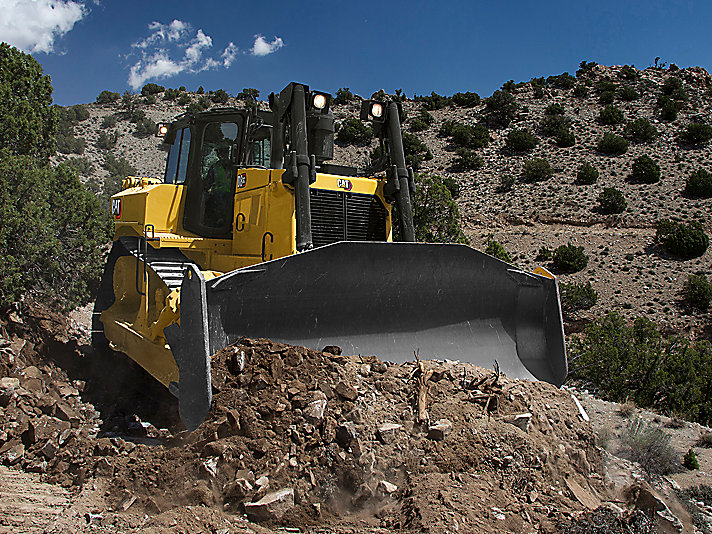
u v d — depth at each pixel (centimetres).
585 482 464
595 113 5894
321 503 379
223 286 452
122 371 746
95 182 3506
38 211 832
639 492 432
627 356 1312
